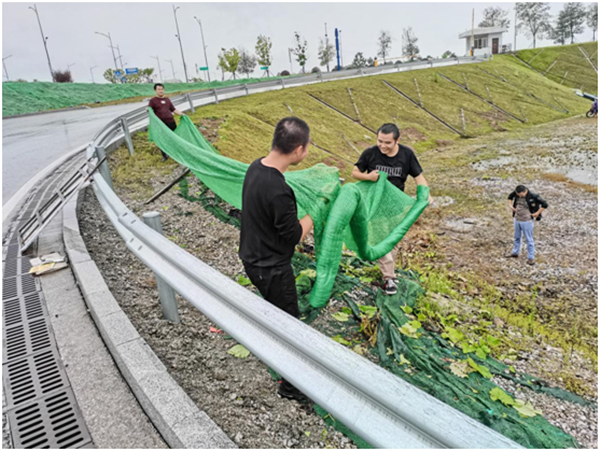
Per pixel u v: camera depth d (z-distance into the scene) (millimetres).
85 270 3615
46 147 11758
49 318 3145
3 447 1976
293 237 2279
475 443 885
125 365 2357
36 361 2625
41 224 4633
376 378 1125
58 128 16344
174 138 7250
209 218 6469
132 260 4551
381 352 3770
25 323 3074
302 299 4312
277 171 2225
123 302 3514
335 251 2656
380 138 4062
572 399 3949
